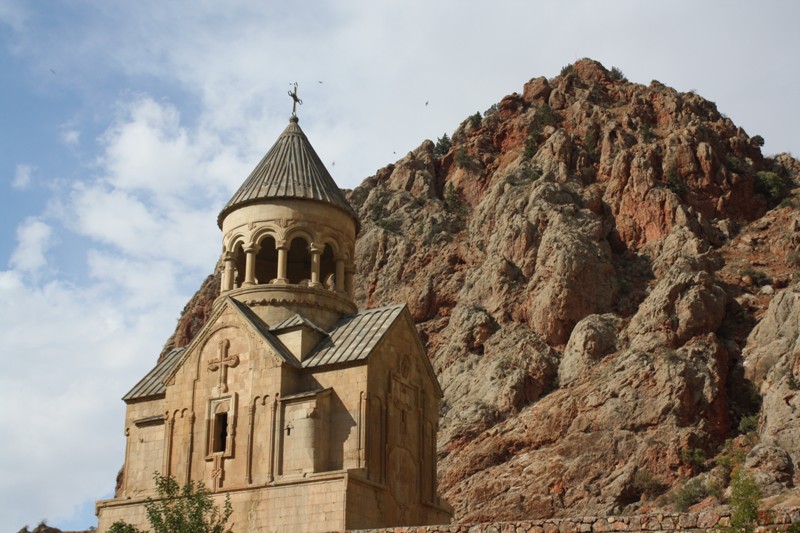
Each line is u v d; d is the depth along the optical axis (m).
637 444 90.31
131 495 47.28
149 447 47.75
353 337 46.66
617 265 116.56
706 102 143.25
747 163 131.88
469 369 109.38
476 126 153.25
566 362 104.00
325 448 43.84
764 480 79.06
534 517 87.88
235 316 46.94
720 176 125.88
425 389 48.75
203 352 47.22
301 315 48.28
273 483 43.25
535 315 110.50
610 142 132.38
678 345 99.38
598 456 90.62
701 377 93.75
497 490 91.25
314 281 49.44
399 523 44.69
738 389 96.06
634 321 104.12
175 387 47.28
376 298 127.12
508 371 105.00
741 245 118.19
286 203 50.19
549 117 143.88
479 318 113.81
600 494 87.69
